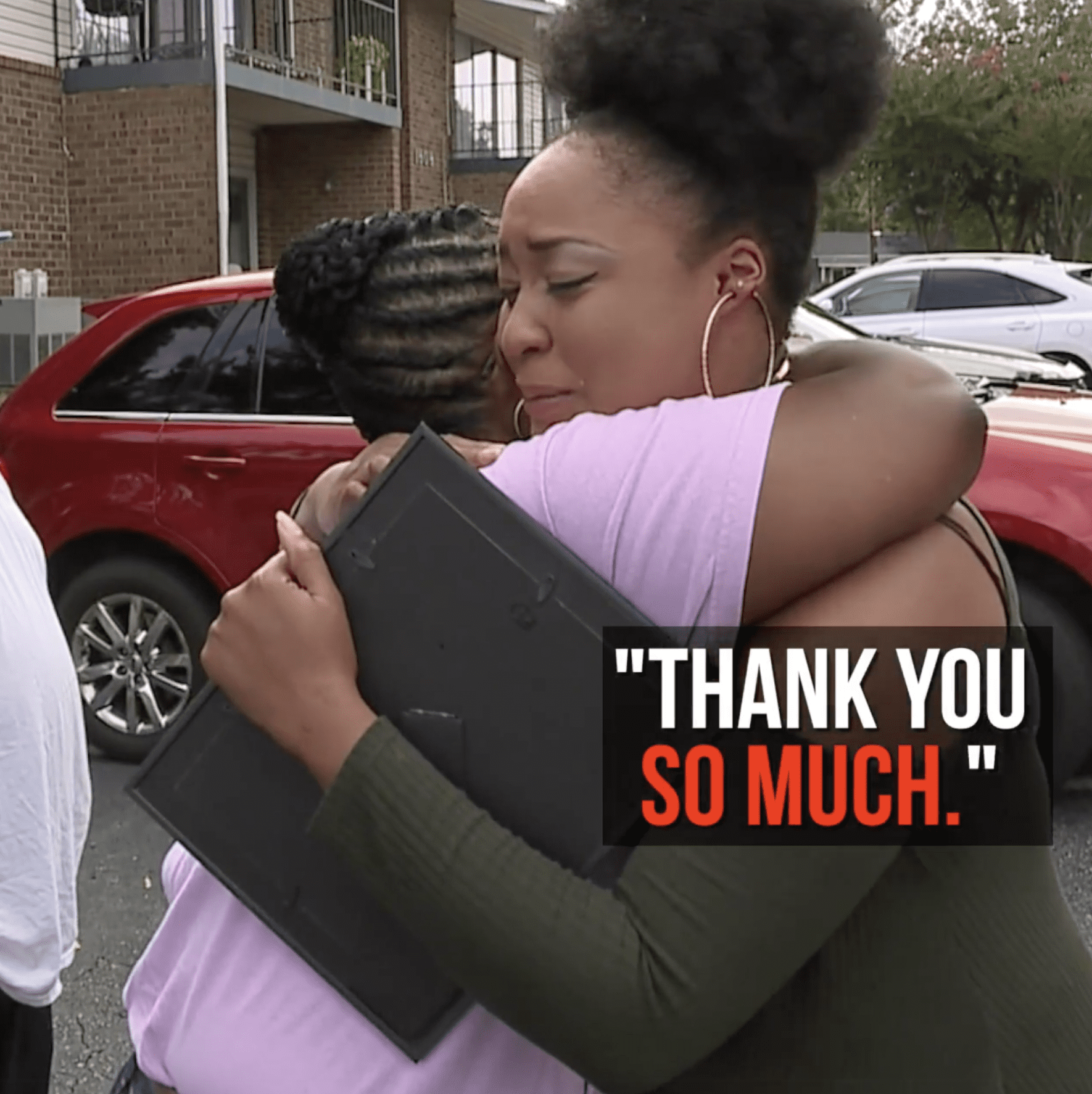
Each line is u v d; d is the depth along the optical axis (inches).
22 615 68.4
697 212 38.2
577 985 34.2
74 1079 117.7
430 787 36.2
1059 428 168.6
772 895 34.3
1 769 65.8
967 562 37.3
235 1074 42.9
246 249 667.4
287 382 186.2
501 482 39.1
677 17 37.4
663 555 36.4
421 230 47.8
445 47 748.0
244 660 38.3
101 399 194.5
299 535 39.4
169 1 570.6
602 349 38.6
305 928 41.3
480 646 37.9
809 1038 38.0
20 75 526.0
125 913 147.9
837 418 36.4
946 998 38.4
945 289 569.3
